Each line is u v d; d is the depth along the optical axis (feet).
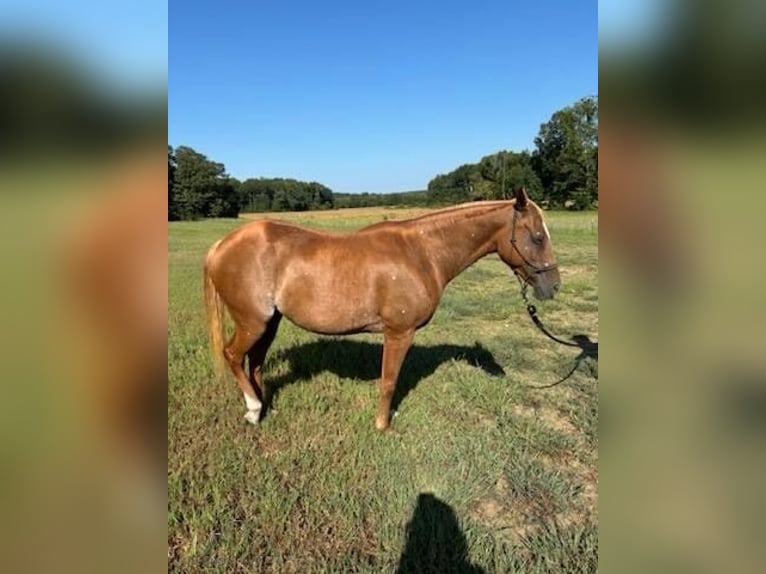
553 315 25.14
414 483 10.21
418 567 8.02
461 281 35.91
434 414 13.53
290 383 15.08
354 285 11.53
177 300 27.20
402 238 11.94
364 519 9.23
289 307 11.83
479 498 10.02
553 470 10.90
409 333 12.01
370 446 11.66
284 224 12.26
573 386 15.67
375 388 14.88
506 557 8.23
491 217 12.39
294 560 8.20
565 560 8.18
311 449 11.43
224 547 8.26
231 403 13.51
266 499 9.48
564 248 51.90
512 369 17.17
